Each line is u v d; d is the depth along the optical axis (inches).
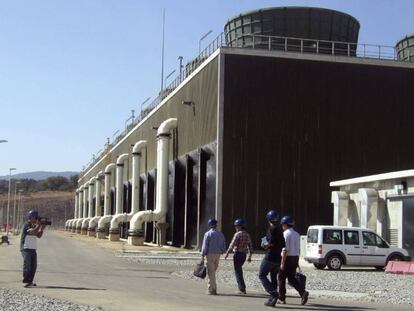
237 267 661.3
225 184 1691.7
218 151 1700.3
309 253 1122.7
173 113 2300.7
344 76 1800.0
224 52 1729.8
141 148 2738.7
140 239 2153.1
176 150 2214.6
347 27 2022.6
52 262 1170.6
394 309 569.3
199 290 691.4
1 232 4357.8
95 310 484.4
